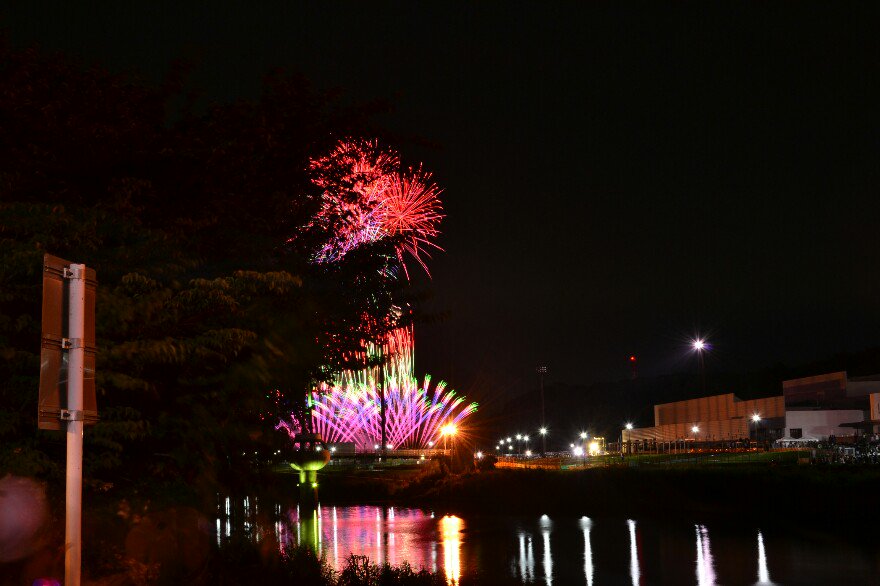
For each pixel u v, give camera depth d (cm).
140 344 888
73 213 934
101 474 1039
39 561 859
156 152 1068
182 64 1163
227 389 1071
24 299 872
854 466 3612
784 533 2684
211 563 1172
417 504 4319
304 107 1231
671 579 1873
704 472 3759
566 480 4259
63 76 1085
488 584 1820
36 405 891
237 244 1130
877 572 1923
